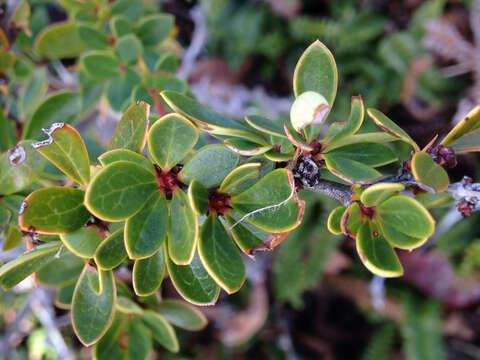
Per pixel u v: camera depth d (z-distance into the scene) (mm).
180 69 457
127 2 278
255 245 145
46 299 379
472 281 472
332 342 540
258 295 504
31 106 259
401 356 515
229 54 569
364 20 544
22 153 164
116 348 189
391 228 143
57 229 143
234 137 156
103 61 250
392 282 506
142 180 143
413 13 552
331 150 153
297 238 479
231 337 509
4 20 239
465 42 484
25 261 143
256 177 147
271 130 148
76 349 489
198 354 509
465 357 503
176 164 151
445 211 438
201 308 508
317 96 128
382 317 511
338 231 146
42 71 262
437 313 478
